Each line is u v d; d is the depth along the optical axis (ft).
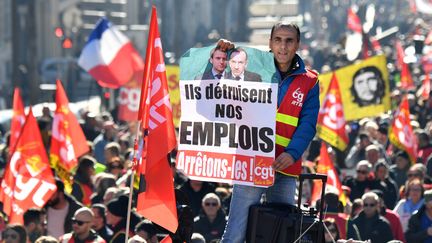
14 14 155.12
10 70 207.92
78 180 55.57
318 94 28.09
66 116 54.49
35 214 46.62
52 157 53.88
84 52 76.43
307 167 57.98
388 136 73.46
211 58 28.25
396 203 57.77
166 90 29.89
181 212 30.07
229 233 28.30
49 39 219.20
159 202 29.58
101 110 117.91
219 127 28.22
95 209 46.50
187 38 283.79
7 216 49.49
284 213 27.45
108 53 76.43
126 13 243.40
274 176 27.91
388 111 82.94
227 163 28.17
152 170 29.63
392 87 127.44
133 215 45.93
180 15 222.89
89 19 235.61
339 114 64.54
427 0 160.25
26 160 46.57
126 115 81.05
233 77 28.07
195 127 28.35
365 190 57.57
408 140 63.77
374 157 61.98
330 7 313.53
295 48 27.84
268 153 27.91
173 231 29.53
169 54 228.43
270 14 354.33
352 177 58.85
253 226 27.76
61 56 220.23
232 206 28.37
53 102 138.31
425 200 49.73
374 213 48.34
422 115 92.17
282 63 27.96
